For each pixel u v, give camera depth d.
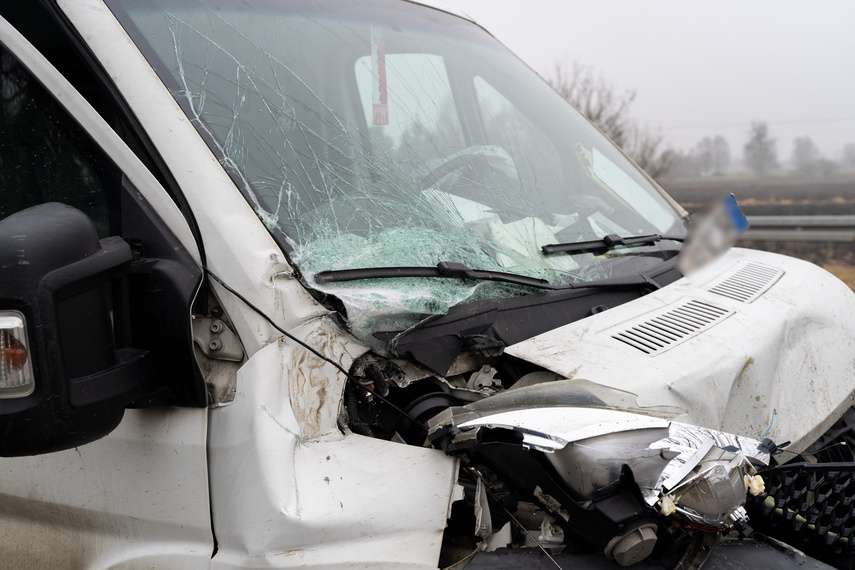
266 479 1.59
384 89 2.59
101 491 1.92
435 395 1.87
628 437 1.55
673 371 1.88
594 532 1.50
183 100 1.98
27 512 2.18
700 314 2.20
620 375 1.83
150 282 1.70
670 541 1.53
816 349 2.34
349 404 1.75
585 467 1.52
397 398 1.93
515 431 1.57
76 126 1.94
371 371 1.76
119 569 1.88
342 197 2.10
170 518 1.78
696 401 1.87
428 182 2.37
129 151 1.83
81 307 1.51
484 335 1.94
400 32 2.87
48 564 2.13
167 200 1.78
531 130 2.94
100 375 1.54
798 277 2.62
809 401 2.21
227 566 1.65
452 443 1.64
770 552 1.62
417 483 1.63
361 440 1.70
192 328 1.72
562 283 2.26
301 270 1.79
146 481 1.81
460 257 2.12
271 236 1.82
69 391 1.47
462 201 2.38
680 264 2.55
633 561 1.49
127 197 1.81
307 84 2.34
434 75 2.80
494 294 2.06
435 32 3.04
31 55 1.94
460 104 2.80
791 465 1.89
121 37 2.02
